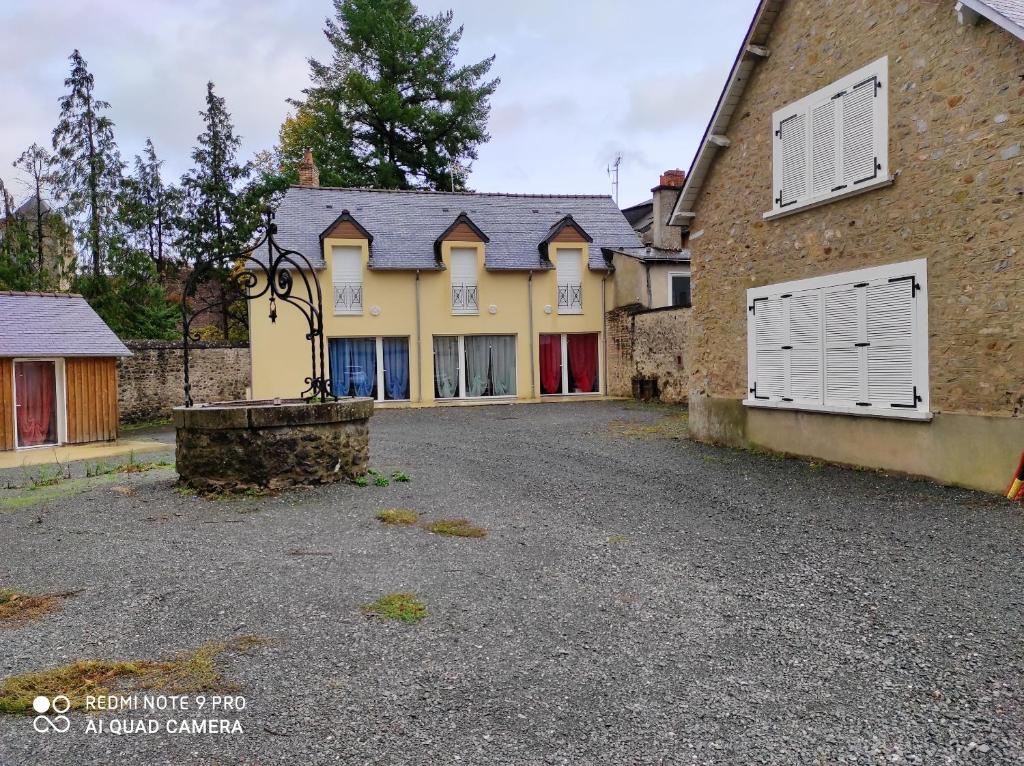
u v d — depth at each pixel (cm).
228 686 338
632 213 3525
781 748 281
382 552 567
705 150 1169
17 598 468
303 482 838
